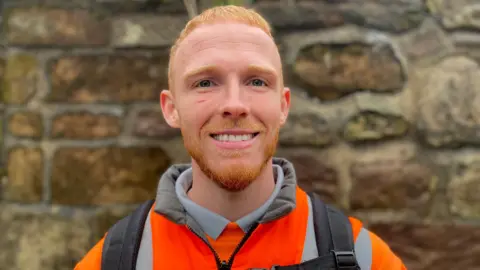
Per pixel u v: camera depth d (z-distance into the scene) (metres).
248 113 0.94
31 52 2.10
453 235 1.97
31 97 2.09
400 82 2.02
